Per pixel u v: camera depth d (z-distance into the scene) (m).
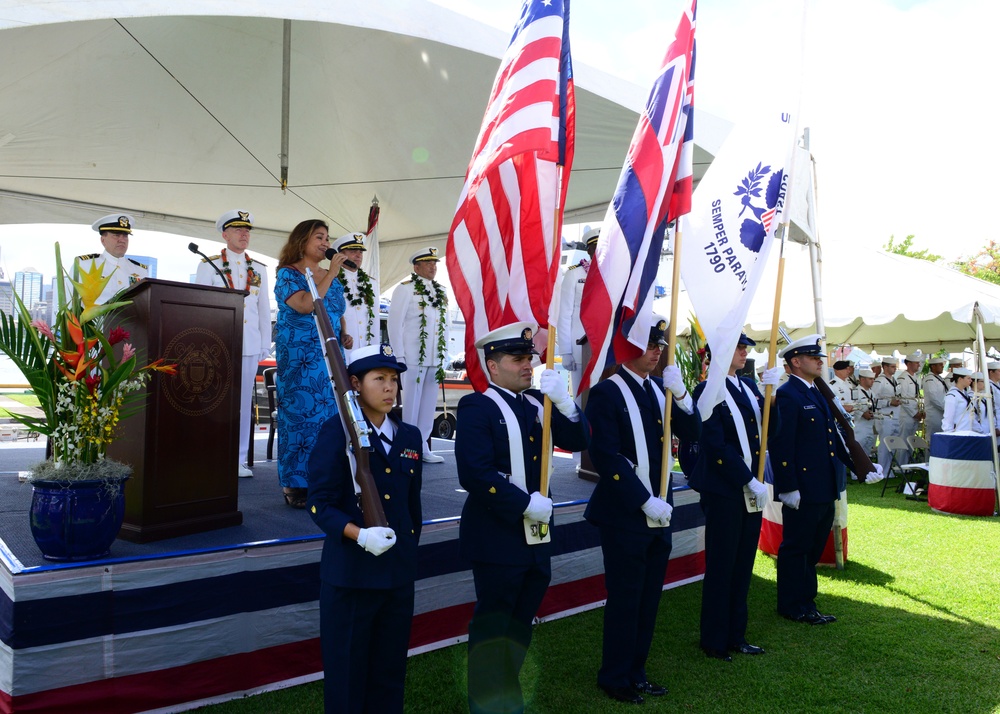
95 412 3.16
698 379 7.35
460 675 3.70
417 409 6.85
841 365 12.38
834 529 6.12
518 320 3.42
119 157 7.54
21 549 3.27
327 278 4.34
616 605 3.60
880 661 4.12
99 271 3.25
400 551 2.71
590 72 6.07
